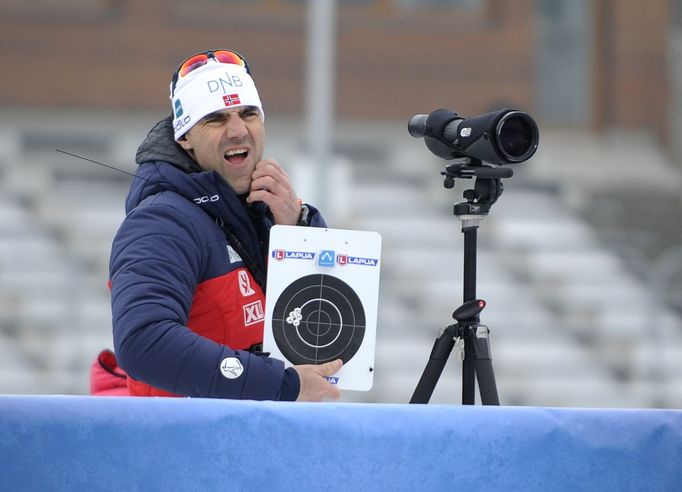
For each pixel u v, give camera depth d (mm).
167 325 8750
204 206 9688
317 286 9086
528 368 39500
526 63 53938
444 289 42469
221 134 9898
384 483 6730
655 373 37438
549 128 54375
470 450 6805
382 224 45188
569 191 50406
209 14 52469
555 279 43906
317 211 10516
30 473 6531
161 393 9461
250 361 8695
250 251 9906
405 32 53688
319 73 36250
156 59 52031
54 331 38656
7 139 49812
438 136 9695
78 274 40719
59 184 47125
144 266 9062
